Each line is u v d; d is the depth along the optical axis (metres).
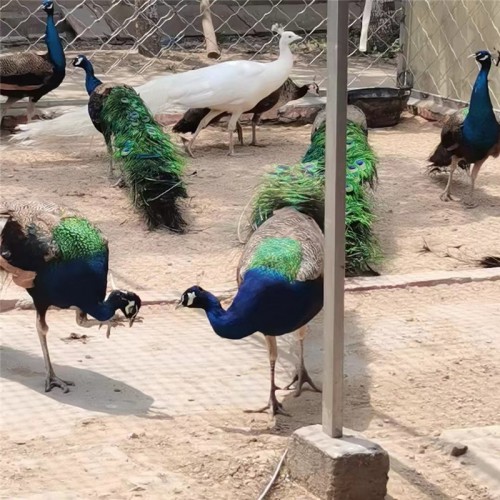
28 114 10.69
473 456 6.20
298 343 6.95
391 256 7.96
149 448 6.25
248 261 6.40
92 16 16.22
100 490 6.01
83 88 12.52
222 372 6.78
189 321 7.21
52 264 6.52
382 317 7.26
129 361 6.84
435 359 6.89
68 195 8.72
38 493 5.99
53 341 6.99
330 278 5.88
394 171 9.49
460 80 11.65
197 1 16.08
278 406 6.50
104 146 10.27
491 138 8.54
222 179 9.06
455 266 7.84
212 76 9.55
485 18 11.11
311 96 12.07
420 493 6.03
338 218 5.84
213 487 6.04
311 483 5.99
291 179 6.97
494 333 7.11
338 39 5.77
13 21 15.82
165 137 8.48
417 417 6.48
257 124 11.56
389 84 13.52
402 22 12.62
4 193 8.72
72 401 6.54
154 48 15.05
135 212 8.40
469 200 8.80
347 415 6.48
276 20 17.31
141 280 7.58
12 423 6.39
